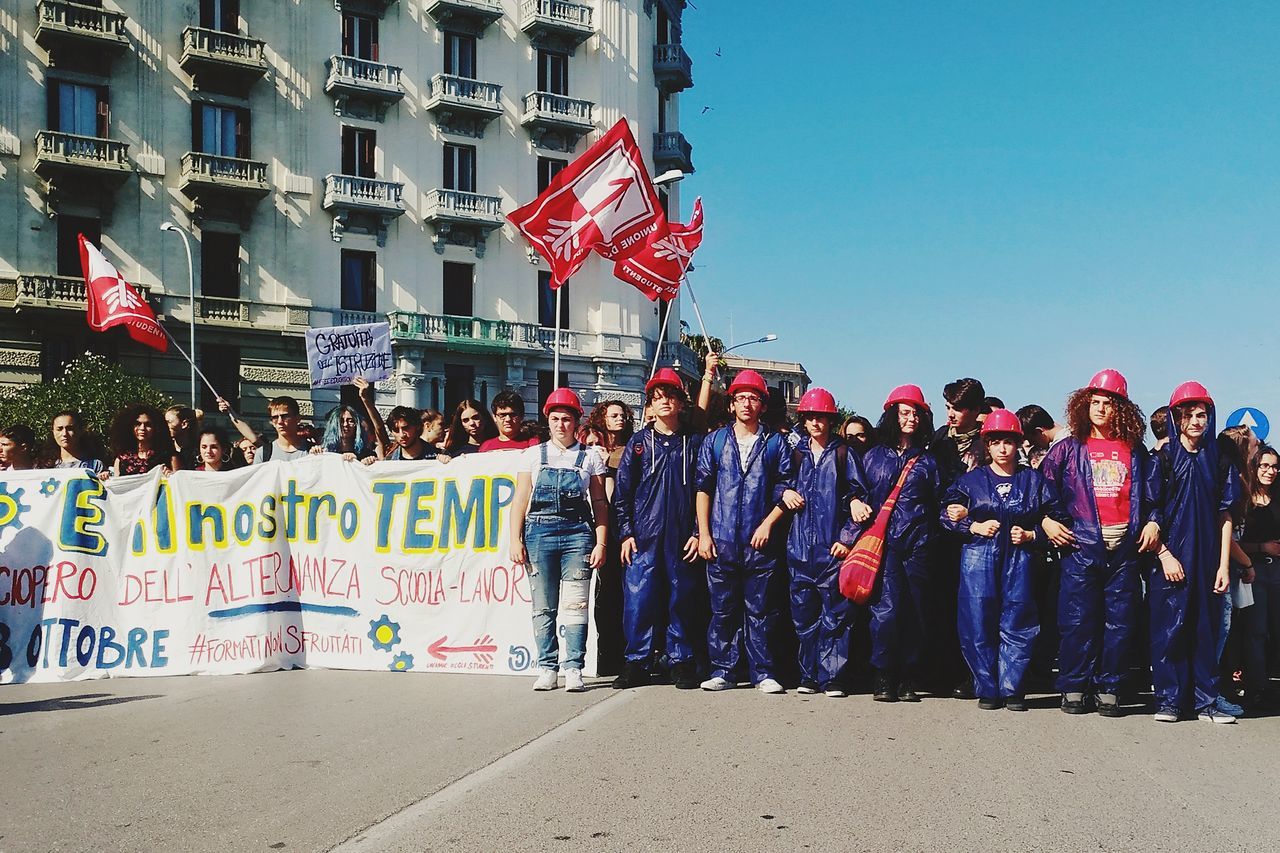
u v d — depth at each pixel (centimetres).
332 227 3061
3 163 2672
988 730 600
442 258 3228
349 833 405
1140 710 676
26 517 793
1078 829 422
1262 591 702
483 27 3294
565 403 721
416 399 3150
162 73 2861
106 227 2781
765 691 704
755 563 712
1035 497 666
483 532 791
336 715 621
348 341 1542
